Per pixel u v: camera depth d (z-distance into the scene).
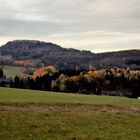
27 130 30.48
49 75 167.25
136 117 41.12
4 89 75.25
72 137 28.62
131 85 162.50
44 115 38.22
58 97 62.22
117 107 50.88
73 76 165.00
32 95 62.91
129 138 29.23
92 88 161.38
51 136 28.91
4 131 29.61
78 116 38.75
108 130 32.22
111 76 166.38
